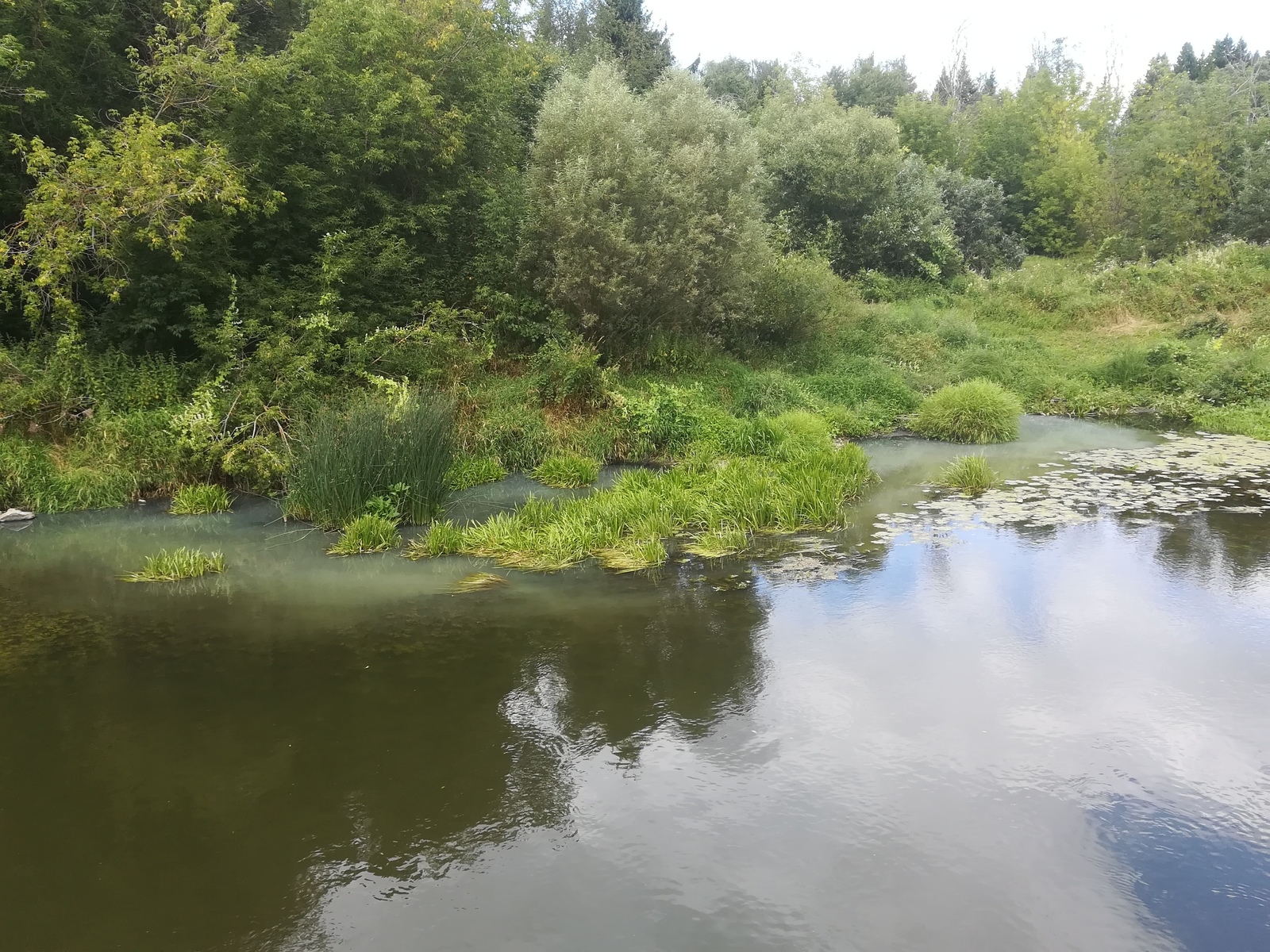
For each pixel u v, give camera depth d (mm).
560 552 7375
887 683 4883
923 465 11391
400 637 5629
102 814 3641
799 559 7266
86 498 9133
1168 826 3578
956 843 3473
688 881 3244
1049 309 21219
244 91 10961
